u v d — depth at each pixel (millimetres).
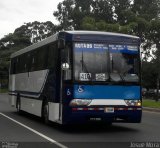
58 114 14719
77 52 14086
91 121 14055
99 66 14195
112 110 14109
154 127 16344
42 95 17016
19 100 22172
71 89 13906
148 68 48250
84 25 42094
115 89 14219
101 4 57000
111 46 14438
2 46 82625
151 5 51969
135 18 44906
